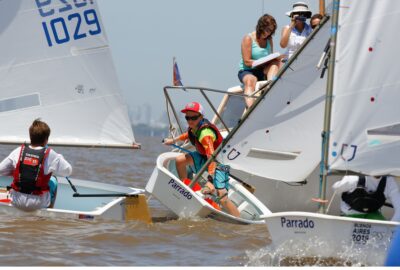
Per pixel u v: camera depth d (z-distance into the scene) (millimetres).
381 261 24984
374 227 24906
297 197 36031
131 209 32938
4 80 36500
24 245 26562
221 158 33594
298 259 25344
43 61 36625
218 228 31641
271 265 25141
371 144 26391
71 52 36719
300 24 41312
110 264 24797
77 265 24391
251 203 35000
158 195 33844
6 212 31812
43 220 30938
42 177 31484
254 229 31859
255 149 33000
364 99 26297
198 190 36438
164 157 35656
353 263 25141
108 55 36844
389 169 26469
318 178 35250
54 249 26312
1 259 24578
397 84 26422
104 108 36844
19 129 36625
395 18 26266
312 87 31609
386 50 26297
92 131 36938
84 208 36562
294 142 32344
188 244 28453
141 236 29250
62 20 36594
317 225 25031
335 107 26219
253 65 39969
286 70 31766
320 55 31234
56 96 36781
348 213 26656
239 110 42562
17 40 36406
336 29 26234
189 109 34344
